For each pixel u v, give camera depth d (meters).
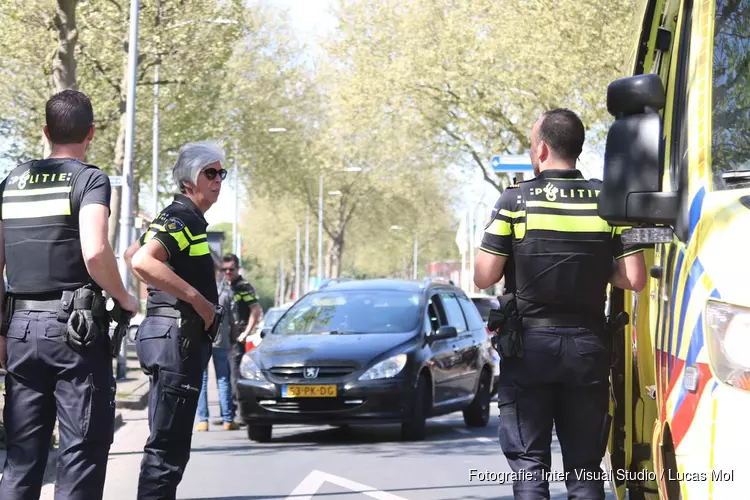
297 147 121.75
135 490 20.14
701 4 9.56
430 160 94.50
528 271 11.30
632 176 8.88
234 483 20.81
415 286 30.95
